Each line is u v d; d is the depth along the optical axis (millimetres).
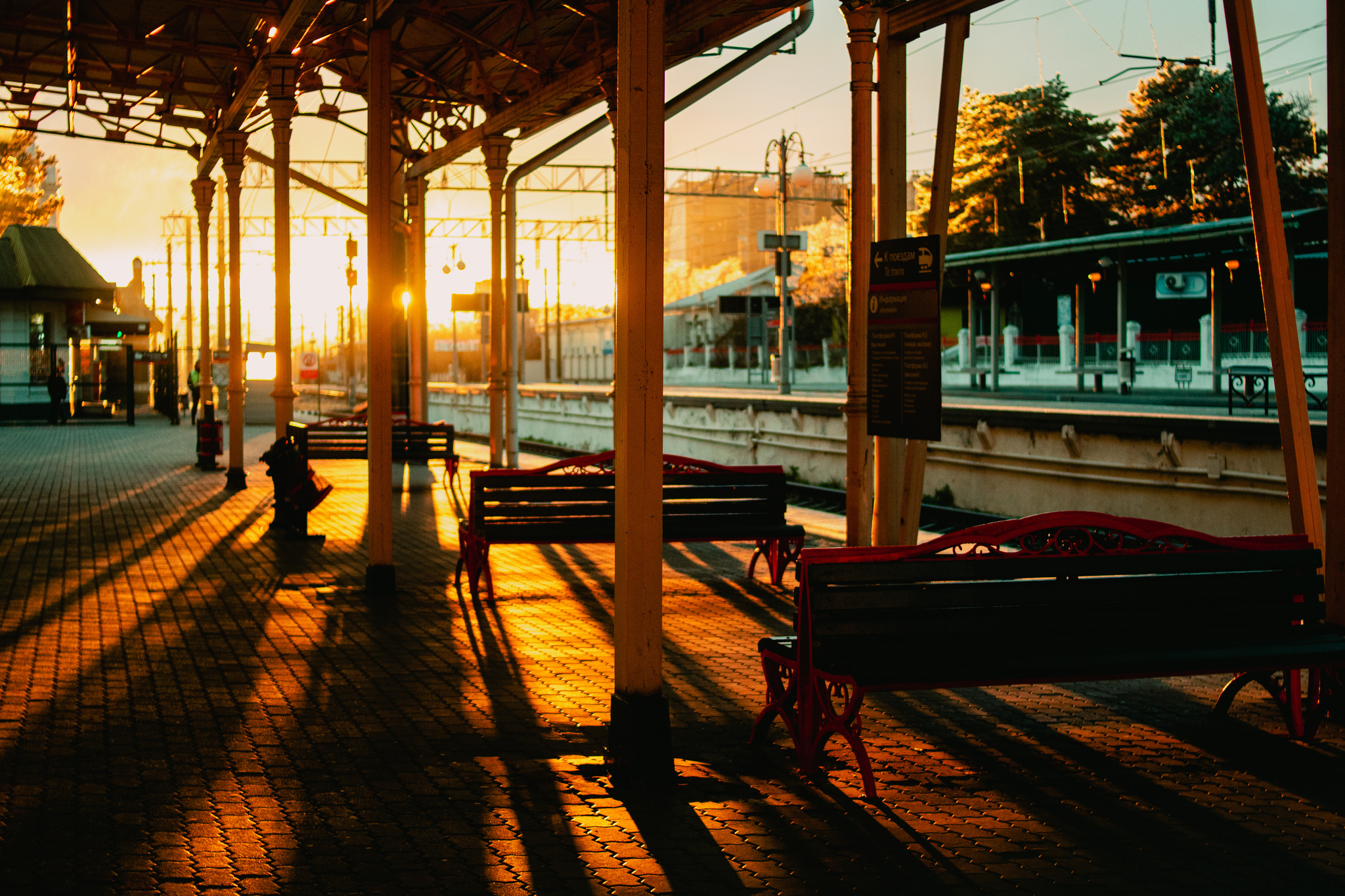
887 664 5145
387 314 9734
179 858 4137
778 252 38469
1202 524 12727
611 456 9867
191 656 7488
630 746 5074
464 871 4059
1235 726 6090
